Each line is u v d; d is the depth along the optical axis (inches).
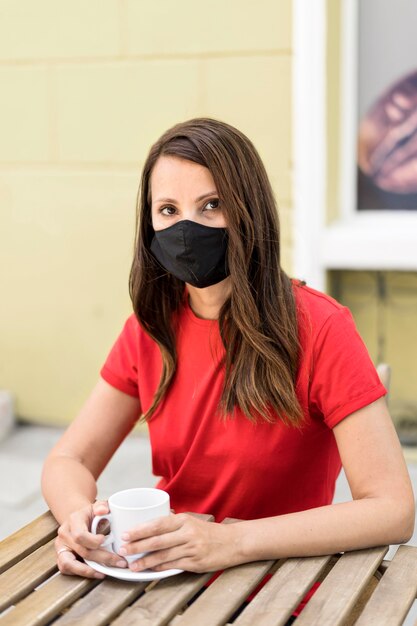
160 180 61.0
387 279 135.9
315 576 52.7
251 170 61.0
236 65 132.5
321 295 65.2
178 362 66.0
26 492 130.3
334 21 130.9
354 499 59.2
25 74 143.6
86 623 47.4
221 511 66.0
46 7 140.2
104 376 71.2
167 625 48.6
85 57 139.9
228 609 48.8
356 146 137.7
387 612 48.8
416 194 135.5
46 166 145.6
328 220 135.9
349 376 60.3
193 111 136.1
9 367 154.6
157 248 64.4
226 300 63.3
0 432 150.3
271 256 62.2
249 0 129.7
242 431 62.9
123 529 52.6
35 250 149.2
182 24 134.0
